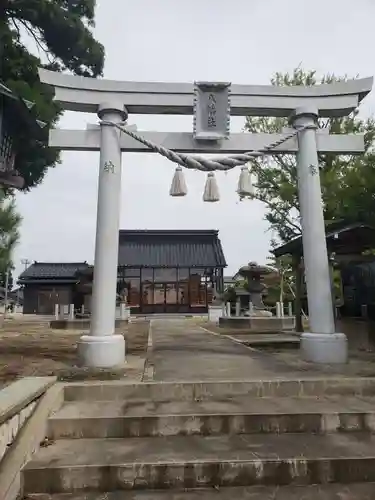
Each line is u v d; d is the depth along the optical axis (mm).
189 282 37156
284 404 4508
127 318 24734
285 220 15617
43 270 40062
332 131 14383
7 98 9367
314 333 7035
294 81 15555
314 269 7172
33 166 12633
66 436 3926
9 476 3010
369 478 3350
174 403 4535
